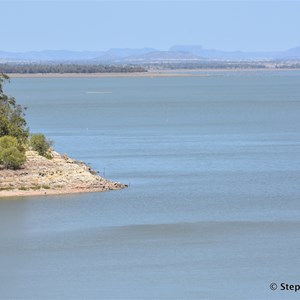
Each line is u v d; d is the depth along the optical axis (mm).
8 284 99875
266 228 123062
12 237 118562
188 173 168000
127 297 94938
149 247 113562
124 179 159875
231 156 193250
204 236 118750
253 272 103062
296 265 105438
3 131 176625
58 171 152625
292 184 156375
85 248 113188
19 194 141625
